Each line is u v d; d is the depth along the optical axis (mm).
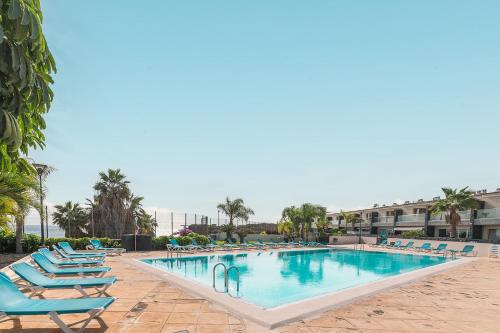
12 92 2525
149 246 20469
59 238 17922
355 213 52531
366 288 7973
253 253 21500
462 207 29797
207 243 23438
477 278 10398
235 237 34906
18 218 11273
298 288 11820
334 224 59031
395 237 34625
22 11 2166
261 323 5047
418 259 20844
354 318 5551
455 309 6336
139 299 6527
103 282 5914
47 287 5609
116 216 30359
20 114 2717
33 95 2656
